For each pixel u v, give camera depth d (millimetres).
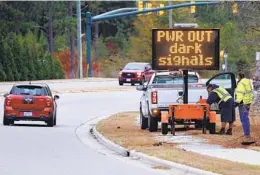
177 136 64188
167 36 67438
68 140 65062
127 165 47562
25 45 189375
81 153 54656
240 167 43438
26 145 59500
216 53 67625
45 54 197625
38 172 43375
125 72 166500
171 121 65188
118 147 56562
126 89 154625
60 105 115250
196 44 67438
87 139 66562
